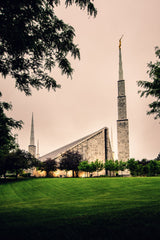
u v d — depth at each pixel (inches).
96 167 1503.4
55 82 389.1
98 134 2055.9
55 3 318.3
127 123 1610.5
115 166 1476.4
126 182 874.8
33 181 1238.9
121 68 1809.8
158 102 391.2
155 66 399.2
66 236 182.1
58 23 343.9
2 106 405.7
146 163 1376.7
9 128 411.2
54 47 361.4
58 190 868.6
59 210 358.0
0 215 317.7
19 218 281.9
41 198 713.6
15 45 298.4
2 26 268.5
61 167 1622.8
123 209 322.0
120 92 1724.9
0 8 259.9
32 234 191.0
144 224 211.0
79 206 406.3
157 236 171.0
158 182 793.6
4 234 193.3
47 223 238.2
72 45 360.5
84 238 175.0
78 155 1692.9
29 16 278.7
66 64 365.1
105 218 254.4
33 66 370.3
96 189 786.2
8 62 351.6
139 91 410.9
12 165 1418.6
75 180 1109.1
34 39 323.9
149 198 478.3
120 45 1908.2
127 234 180.1
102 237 175.8
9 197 805.2
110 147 2176.4
